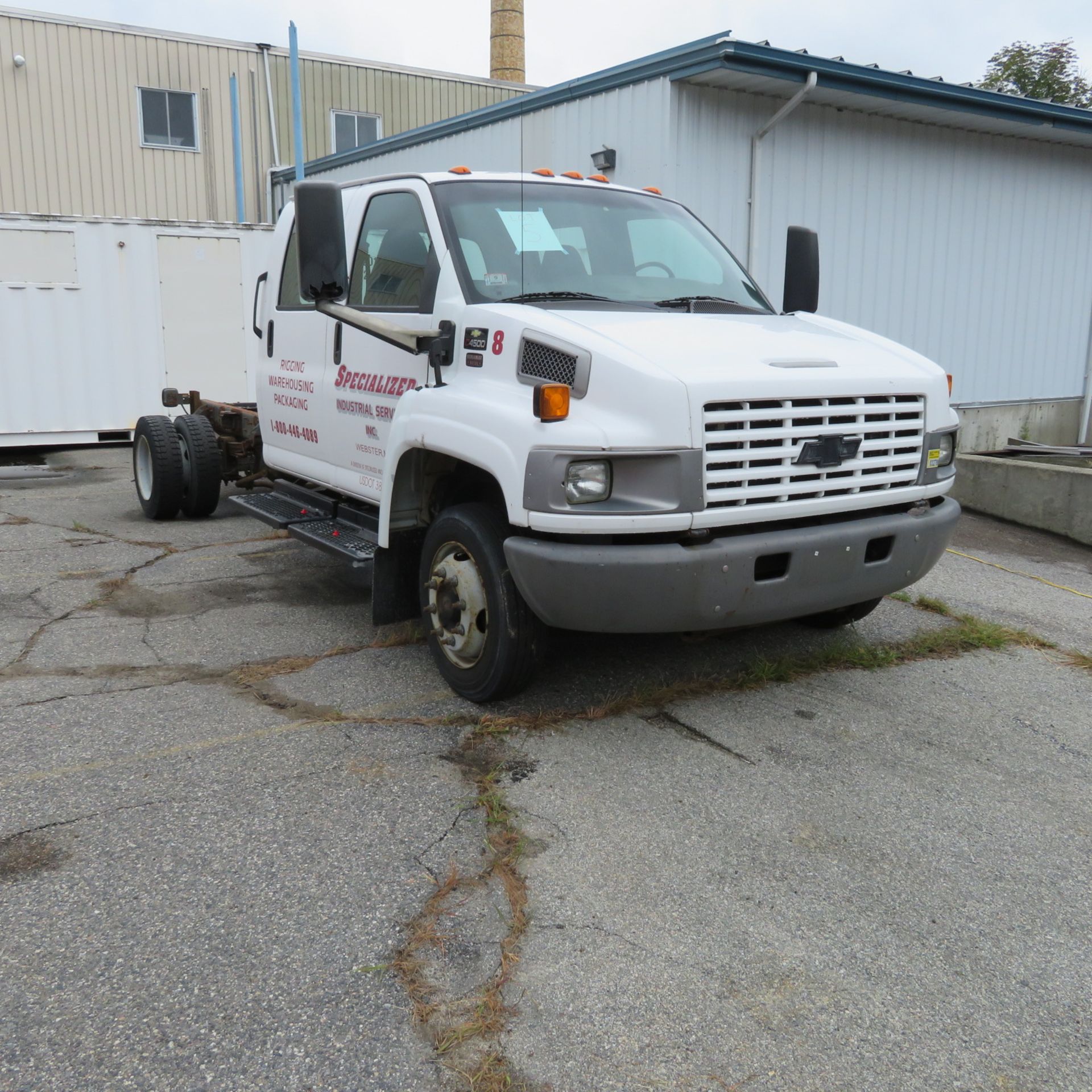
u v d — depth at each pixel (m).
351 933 2.74
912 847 3.30
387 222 5.00
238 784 3.58
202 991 2.49
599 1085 2.23
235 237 13.19
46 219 12.12
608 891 2.98
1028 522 8.62
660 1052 2.33
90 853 3.11
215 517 8.53
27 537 7.59
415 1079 2.23
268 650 5.07
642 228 5.11
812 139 10.30
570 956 2.67
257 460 8.41
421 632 5.29
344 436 5.33
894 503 4.22
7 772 3.66
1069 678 4.97
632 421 3.59
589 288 4.59
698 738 4.09
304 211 4.15
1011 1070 2.32
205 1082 2.21
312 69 20.78
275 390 6.13
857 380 3.98
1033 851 3.30
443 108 22.39
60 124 19.00
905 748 4.06
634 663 4.87
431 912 2.85
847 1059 2.33
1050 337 13.18
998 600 6.38
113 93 19.31
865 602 4.93
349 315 4.31
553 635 5.01
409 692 4.53
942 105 10.40
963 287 12.06
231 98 20.22
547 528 3.62
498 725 4.10
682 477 3.57
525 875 3.05
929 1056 2.36
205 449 8.01
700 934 2.79
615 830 3.33
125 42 19.27
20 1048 2.29
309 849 3.16
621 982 2.57
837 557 3.97
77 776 3.63
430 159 12.93
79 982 2.51
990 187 12.02
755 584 3.78
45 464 11.91
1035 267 12.76
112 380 12.77
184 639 5.22
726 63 8.70
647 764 3.82
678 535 3.71
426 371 4.52
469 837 3.25
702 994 2.54
